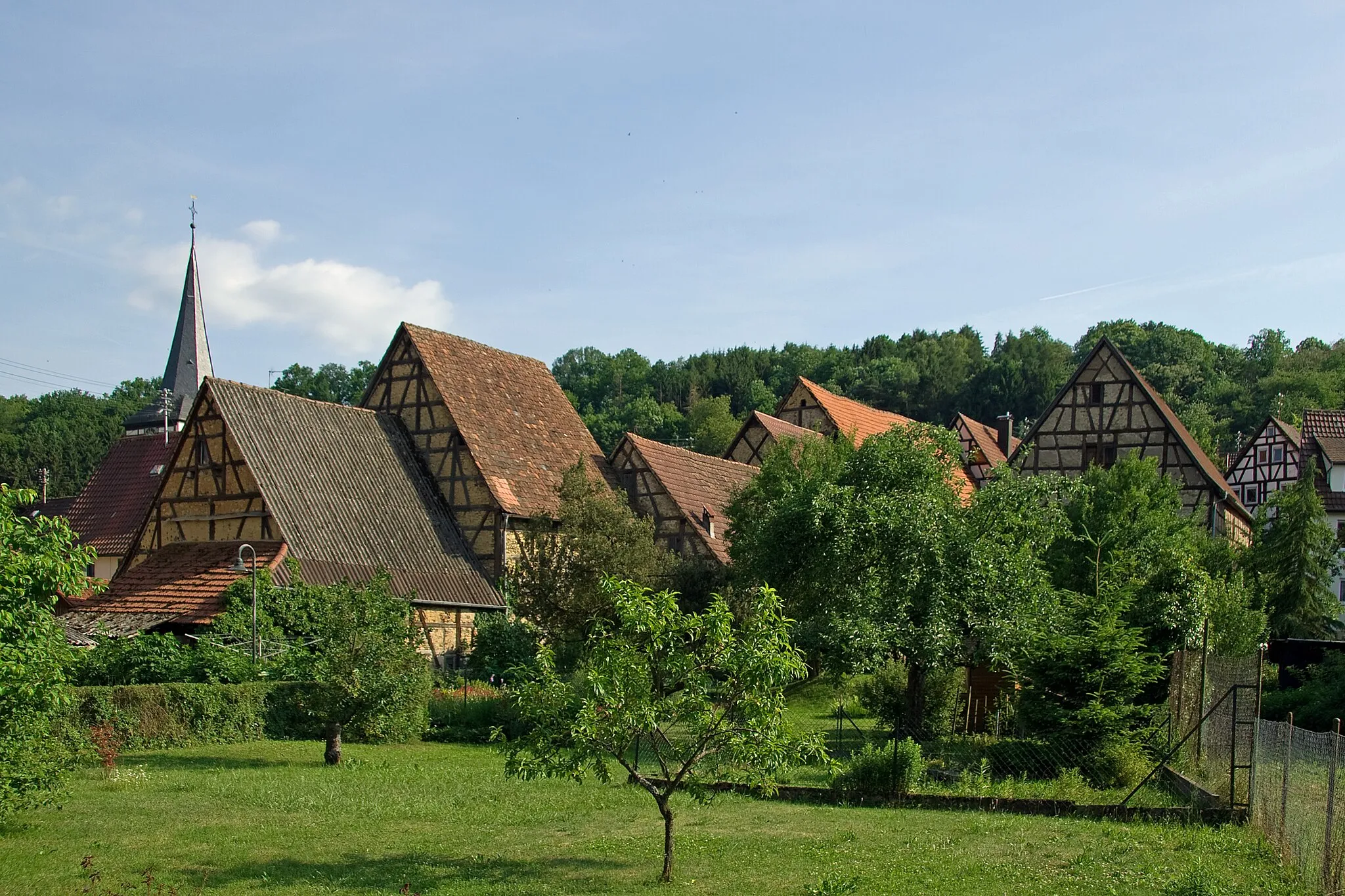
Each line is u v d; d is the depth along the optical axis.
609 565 30.45
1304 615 35.53
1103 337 44.12
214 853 11.97
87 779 16.67
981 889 10.50
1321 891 10.16
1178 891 10.39
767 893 10.48
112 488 48.62
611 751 11.30
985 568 20.28
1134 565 22.50
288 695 23.14
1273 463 60.19
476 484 36.00
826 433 49.78
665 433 91.12
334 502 32.00
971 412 95.06
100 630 25.16
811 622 21.09
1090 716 17.45
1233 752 14.36
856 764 15.97
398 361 37.97
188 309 57.00
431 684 23.50
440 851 12.28
